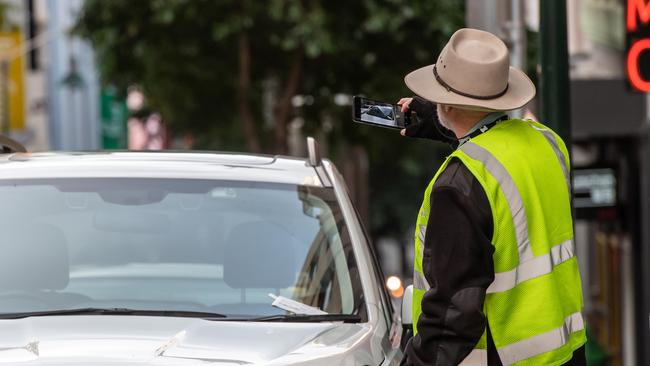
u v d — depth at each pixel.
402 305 11.48
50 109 86.19
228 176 12.54
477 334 9.03
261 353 9.64
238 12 50.31
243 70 52.66
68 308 11.05
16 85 65.56
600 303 46.12
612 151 37.72
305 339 10.12
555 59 15.00
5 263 11.52
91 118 87.31
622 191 34.38
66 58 85.44
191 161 12.84
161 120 61.00
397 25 48.53
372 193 85.38
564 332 9.40
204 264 11.60
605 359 37.00
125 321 10.27
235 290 11.37
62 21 85.25
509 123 9.79
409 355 9.34
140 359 9.27
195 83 54.88
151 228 11.88
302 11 48.31
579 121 33.50
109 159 12.88
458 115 9.89
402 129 11.17
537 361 9.28
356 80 54.53
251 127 53.22
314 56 48.22
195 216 12.02
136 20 51.38
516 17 22.59
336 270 11.59
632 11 15.44
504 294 9.24
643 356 34.03
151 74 53.50
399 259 86.81
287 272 11.59
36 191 12.21
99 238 11.76
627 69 15.47
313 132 56.75
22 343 9.66
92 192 12.22
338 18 49.31
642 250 33.50
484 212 9.12
